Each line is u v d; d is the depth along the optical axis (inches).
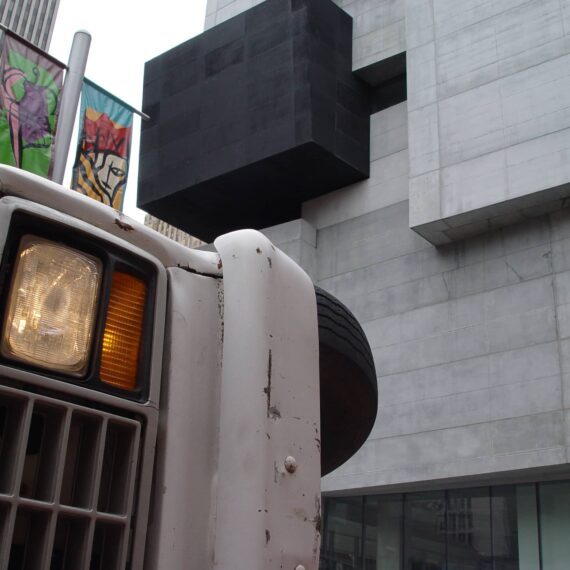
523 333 844.6
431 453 860.6
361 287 1006.4
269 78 1053.8
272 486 71.7
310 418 79.6
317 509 76.2
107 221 72.6
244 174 1050.1
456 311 906.7
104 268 70.0
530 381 820.0
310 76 1019.3
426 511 875.4
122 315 70.6
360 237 1039.6
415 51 1007.6
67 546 61.5
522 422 807.7
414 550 866.8
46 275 65.6
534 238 874.8
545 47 890.1
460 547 834.8
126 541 63.6
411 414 893.2
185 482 69.6
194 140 1109.7
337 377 106.0
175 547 66.9
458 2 990.4
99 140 340.8
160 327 72.6
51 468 61.0
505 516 816.9
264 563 68.3
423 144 946.7
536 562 781.3
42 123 311.4
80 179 331.3
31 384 61.6
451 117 935.7
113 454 66.8
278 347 78.4
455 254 932.6
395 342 941.8
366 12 1139.3
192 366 74.2
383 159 1063.6
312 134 989.2
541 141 854.5
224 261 81.7
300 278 86.8
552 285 844.0
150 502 67.6
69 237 68.1
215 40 1140.5
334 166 1036.5
